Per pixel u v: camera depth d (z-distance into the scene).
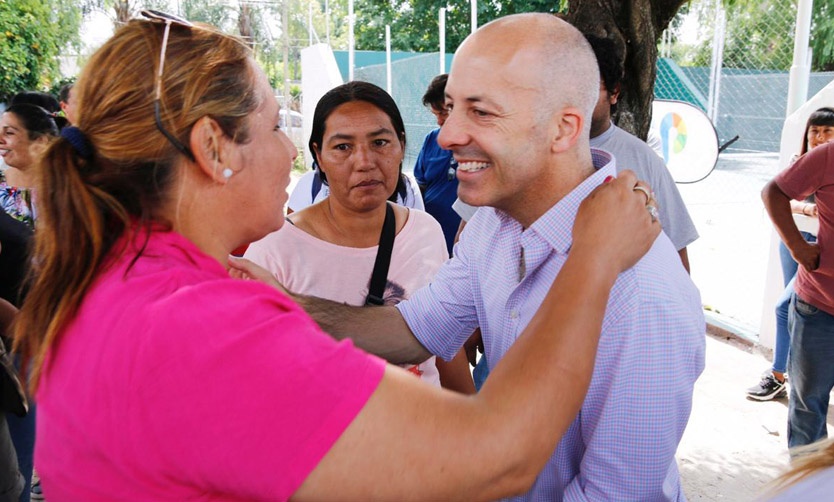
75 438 0.86
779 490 0.93
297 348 0.83
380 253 2.06
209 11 11.30
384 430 0.83
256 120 0.98
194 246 0.94
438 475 0.84
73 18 10.12
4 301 2.25
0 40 9.36
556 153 1.29
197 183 0.96
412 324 1.65
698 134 4.02
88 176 0.91
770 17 6.54
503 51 1.22
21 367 0.95
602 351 1.23
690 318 1.25
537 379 0.94
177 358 0.80
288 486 0.80
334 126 1.97
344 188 1.99
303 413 0.80
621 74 2.73
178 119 0.90
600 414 1.26
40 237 0.93
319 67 15.96
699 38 9.66
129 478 0.83
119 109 0.90
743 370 4.34
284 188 1.06
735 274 6.35
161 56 0.90
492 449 0.87
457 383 2.37
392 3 23.59
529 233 1.35
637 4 3.16
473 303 1.60
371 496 0.83
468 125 1.26
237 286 0.89
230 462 0.80
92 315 0.86
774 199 3.00
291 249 2.02
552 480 1.42
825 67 11.63
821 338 2.96
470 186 1.32
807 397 3.04
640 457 1.25
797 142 4.20
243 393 0.80
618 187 1.19
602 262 1.09
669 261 1.29
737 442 3.51
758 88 8.02
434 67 13.66
